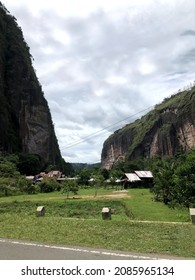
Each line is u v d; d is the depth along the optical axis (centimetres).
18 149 9781
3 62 10369
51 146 11550
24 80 10812
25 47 12019
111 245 863
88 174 6681
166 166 3284
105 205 3256
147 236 954
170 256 760
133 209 2573
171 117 15388
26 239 963
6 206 3284
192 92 14488
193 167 2280
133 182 6431
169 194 2912
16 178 6238
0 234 1045
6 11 11588
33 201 3581
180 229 1027
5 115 9462
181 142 14262
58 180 7288
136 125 19800
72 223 1174
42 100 11569
